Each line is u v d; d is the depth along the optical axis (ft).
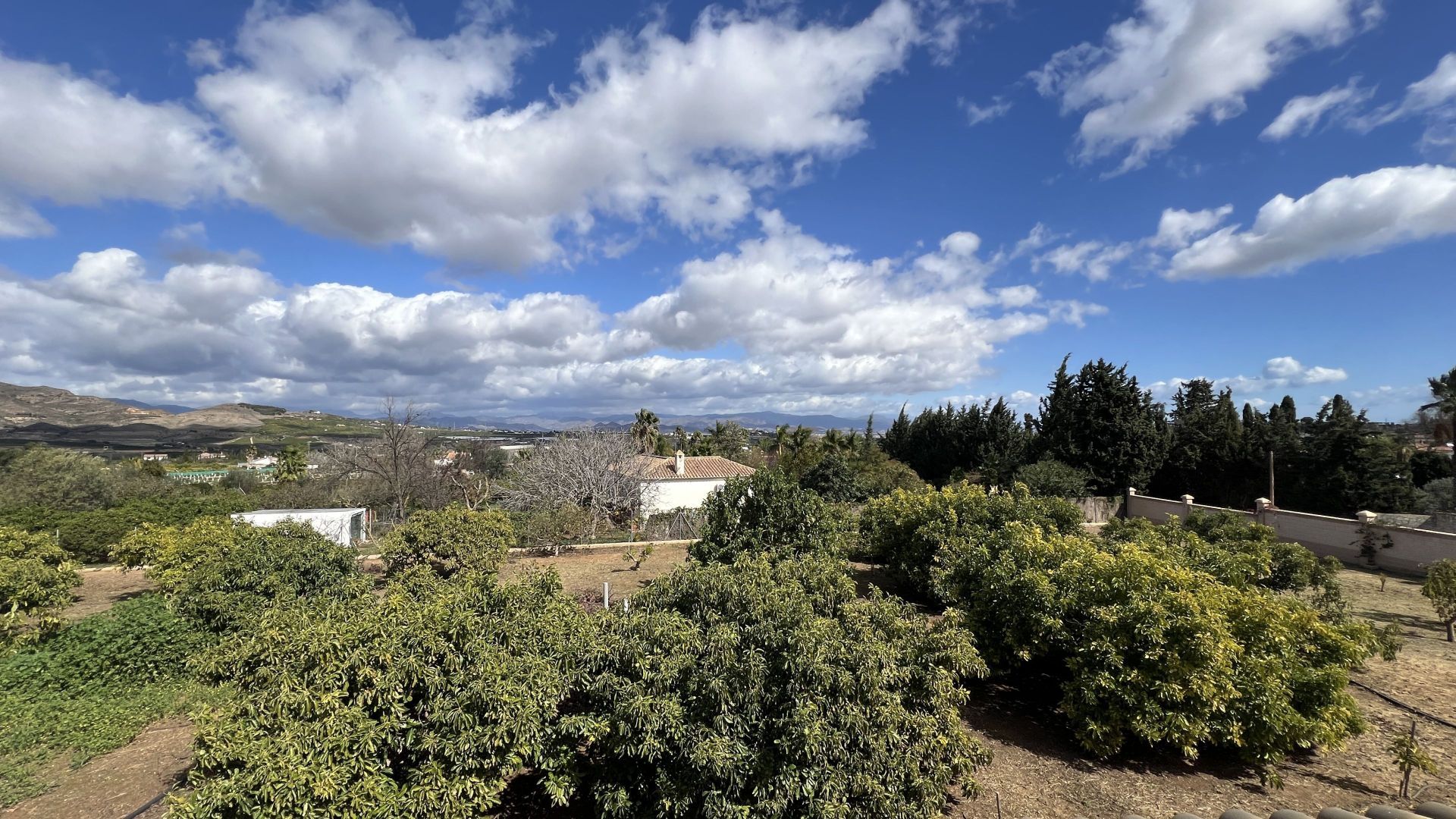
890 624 18.19
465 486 89.35
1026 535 27.40
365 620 16.46
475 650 15.93
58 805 18.85
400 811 13.88
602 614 20.02
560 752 16.10
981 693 26.37
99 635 28.32
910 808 14.76
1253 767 20.39
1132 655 20.04
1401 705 24.03
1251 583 31.32
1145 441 92.17
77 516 58.59
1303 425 89.97
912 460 134.41
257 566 31.12
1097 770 20.27
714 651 15.96
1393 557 49.75
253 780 12.77
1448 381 70.33
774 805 13.89
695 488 116.57
